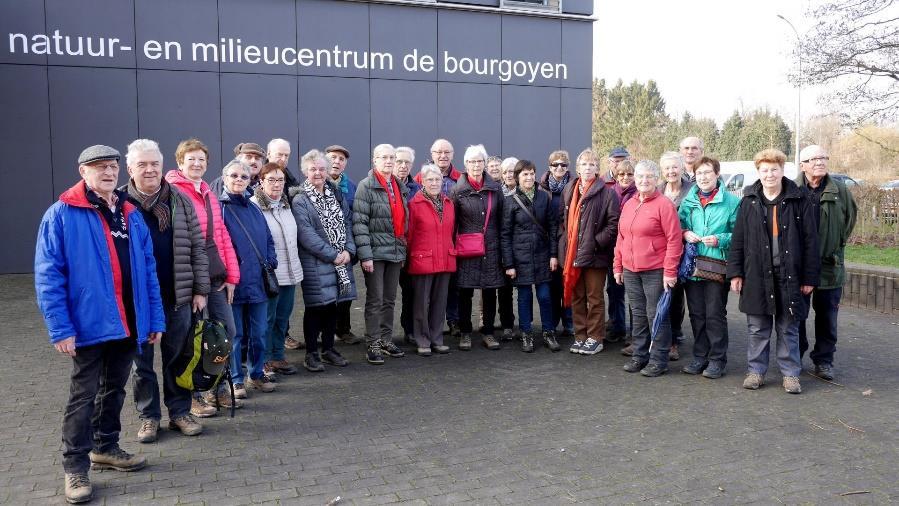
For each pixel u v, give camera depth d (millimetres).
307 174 5754
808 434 4469
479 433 4520
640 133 61625
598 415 4859
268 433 4516
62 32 10961
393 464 4020
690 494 3629
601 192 6363
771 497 3594
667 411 4934
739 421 4715
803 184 5727
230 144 11961
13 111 10836
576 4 13836
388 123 12859
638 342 5973
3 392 5301
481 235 6516
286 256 5547
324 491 3666
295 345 6793
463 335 6816
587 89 14102
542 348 6832
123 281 3723
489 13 13305
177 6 11508
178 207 4242
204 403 4863
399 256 6234
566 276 6477
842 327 7547
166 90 11539
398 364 6215
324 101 12453
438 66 13070
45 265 3461
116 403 3912
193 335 4301
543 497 3600
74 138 11148
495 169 7871
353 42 12539
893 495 3607
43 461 4035
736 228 5445
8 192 10906
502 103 13523
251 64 11977
